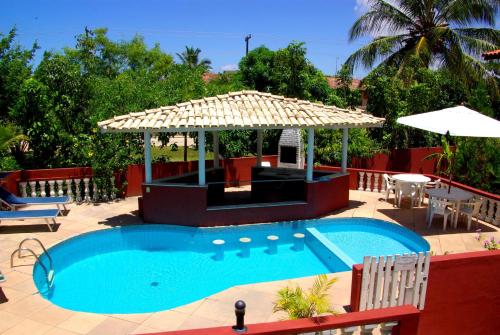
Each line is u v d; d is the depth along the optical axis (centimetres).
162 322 646
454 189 1245
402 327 462
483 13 2423
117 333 610
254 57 3141
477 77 2348
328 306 541
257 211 1234
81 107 1723
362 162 2003
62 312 670
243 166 1786
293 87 2255
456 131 1044
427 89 2114
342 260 933
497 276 701
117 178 1470
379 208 1394
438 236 1095
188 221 1196
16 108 1576
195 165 1711
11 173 1312
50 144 1573
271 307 698
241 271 962
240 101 1337
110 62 4916
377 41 2570
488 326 715
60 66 1653
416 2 2500
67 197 1254
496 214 1179
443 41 2522
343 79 2470
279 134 2164
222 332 398
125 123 1123
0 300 708
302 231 1244
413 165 2098
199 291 852
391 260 637
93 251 1085
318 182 1284
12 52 1961
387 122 2153
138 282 894
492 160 1502
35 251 944
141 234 1166
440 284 670
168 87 1969
